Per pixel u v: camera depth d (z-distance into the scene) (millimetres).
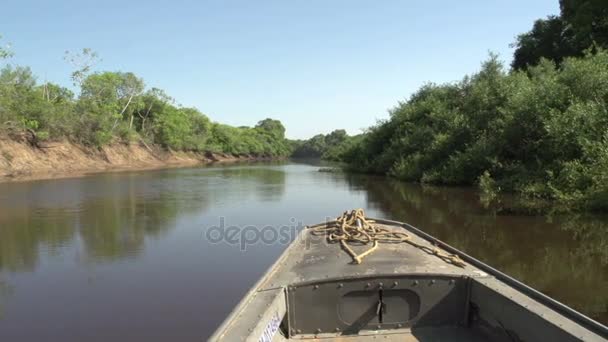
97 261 9023
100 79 51969
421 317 4211
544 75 21750
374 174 36000
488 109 23891
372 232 6043
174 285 7426
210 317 6094
